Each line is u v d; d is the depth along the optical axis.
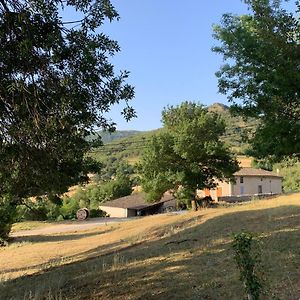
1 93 5.86
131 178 77.31
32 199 10.73
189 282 8.16
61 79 5.94
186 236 14.05
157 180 27.06
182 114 28.34
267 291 6.25
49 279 11.09
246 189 54.81
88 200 74.38
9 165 6.66
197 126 26.31
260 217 14.88
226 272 8.30
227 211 18.95
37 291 9.74
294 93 7.21
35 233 31.77
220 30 8.48
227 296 6.89
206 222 16.44
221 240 11.74
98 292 8.73
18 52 5.62
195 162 26.59
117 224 29.75
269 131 7.58
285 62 7.27
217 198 46.31
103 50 6.34
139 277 9.27
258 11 7.97
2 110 5.94
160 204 56.50
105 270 10.66
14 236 29.58
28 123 5.91
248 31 8.15
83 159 8.67
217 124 26.55
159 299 7.52
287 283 6.96
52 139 6.17
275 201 20.66
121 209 58.62
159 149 27.44
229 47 8.21
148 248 13.21
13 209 18.77
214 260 9.50
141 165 28.48
